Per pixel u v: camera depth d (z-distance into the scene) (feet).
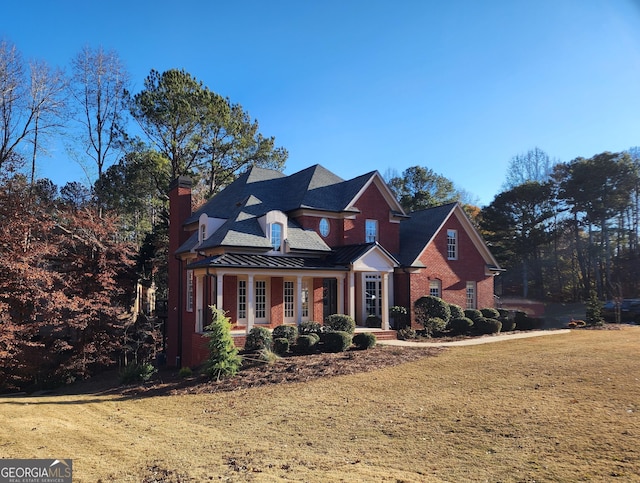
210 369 52.95
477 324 81.56
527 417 30.91
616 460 23.02
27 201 82.17
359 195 88.89
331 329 69.62
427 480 22.70
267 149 151.74
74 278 91.35
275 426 34.50
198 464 26.91
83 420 40.40
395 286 91.76
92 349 88.28
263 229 75.97
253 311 67.67
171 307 94.27
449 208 98.37
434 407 35.65
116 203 127.03
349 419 34.73
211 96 133.18
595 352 51.16
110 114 132.46
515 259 172.35
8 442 32.76
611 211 153.28
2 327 70.74
